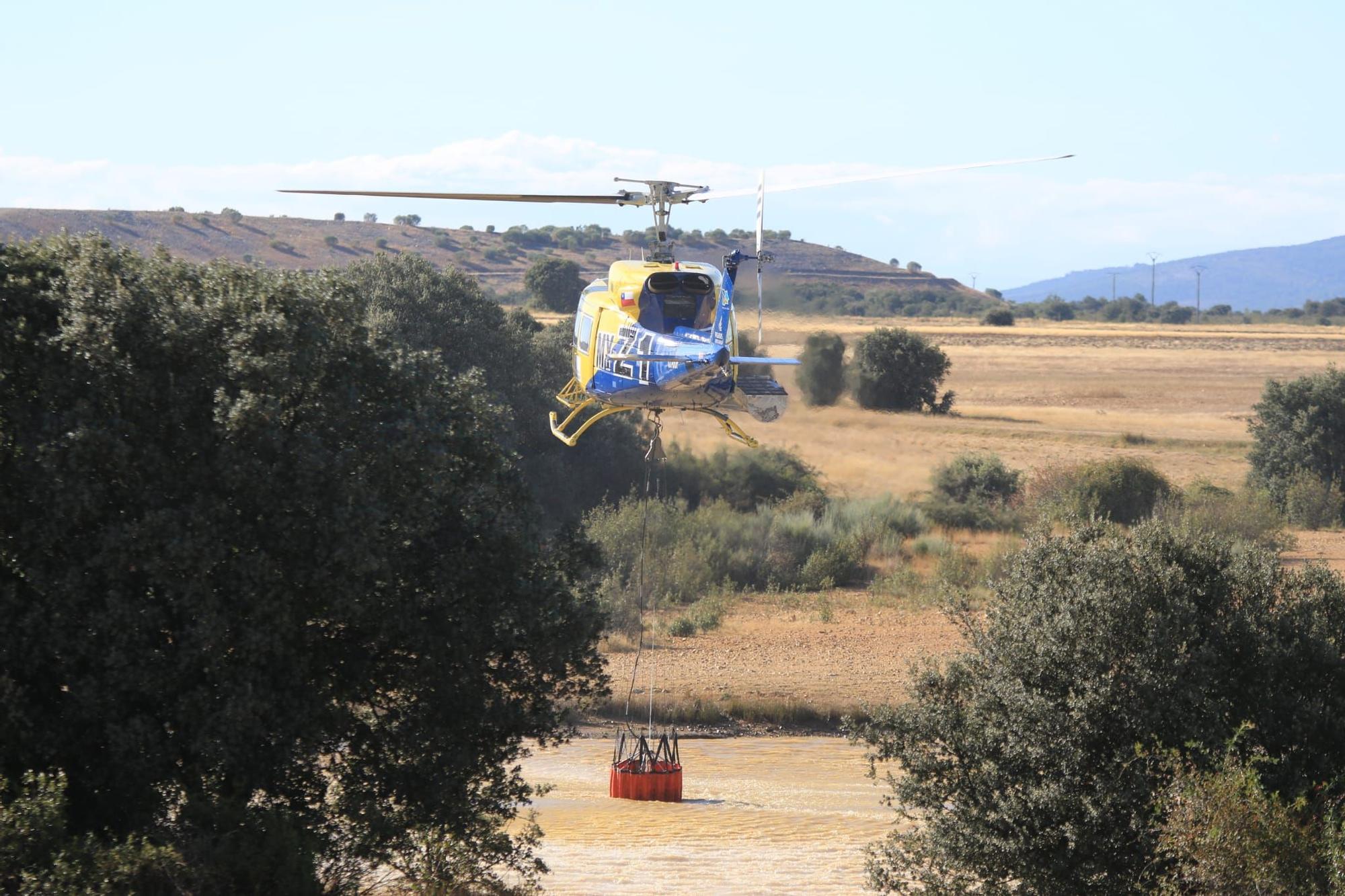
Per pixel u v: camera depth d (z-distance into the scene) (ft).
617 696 362.53
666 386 222.69
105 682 148.66
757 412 232.94
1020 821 159.43
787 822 242.37
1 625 147.84
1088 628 162.50
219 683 151.64
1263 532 533.14
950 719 168.45
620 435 622.95
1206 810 140.77
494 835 177.47
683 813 252.83
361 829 163.22
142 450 152.25
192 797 151.64
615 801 266.77
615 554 496.23
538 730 178.91
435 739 170.71
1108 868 153.99
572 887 183.83
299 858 147.95
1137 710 156.46
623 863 203.00
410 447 162.40
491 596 174.09
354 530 153.48
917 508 611.47
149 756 150.10
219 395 151.33
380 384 173.06
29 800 137.18
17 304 155.53
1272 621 169.37
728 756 322.14
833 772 305.12
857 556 546.26
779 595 505.66
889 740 171.83
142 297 156.87
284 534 154.51
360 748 171.94
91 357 150.61
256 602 151.64
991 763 161.07
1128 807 152.66
